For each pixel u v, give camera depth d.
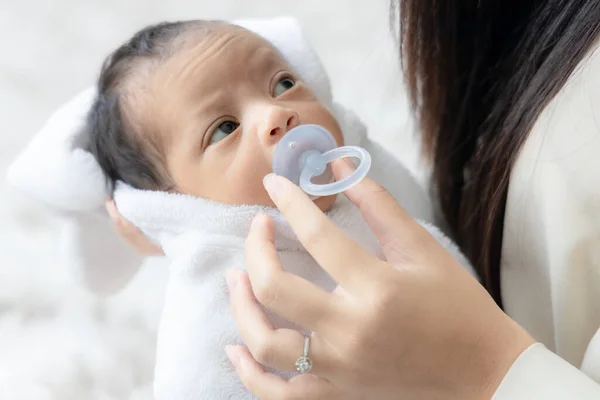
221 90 0.71
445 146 0.82
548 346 0.73
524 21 0.72
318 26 1.34
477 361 0.54
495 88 0.74
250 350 0.60
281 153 0.61
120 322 1.15
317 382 0.58
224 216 0.71
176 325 0.72
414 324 0.53
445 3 0.73
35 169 0.86
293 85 0.75
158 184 0.78
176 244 0.75
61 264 1.19
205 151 0.71
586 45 0.58
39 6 1.45
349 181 0.58
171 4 1.43
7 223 1.24
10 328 1.14
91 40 1.40
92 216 0.91
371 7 1.35
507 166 0.67
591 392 0.50
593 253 0.63
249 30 0.79
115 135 0.78
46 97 1.35
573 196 0.62
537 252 0.69
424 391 0.55
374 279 0.53
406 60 0.81
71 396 1.04
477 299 0.55
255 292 0.57
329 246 0.55
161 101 0.73
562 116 0.62
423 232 0.58
